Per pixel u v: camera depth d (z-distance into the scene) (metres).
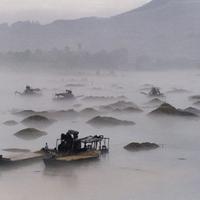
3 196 187.88
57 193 191.88
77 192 193.00
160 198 188.25
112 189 197.75
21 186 199.88
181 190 199.50
